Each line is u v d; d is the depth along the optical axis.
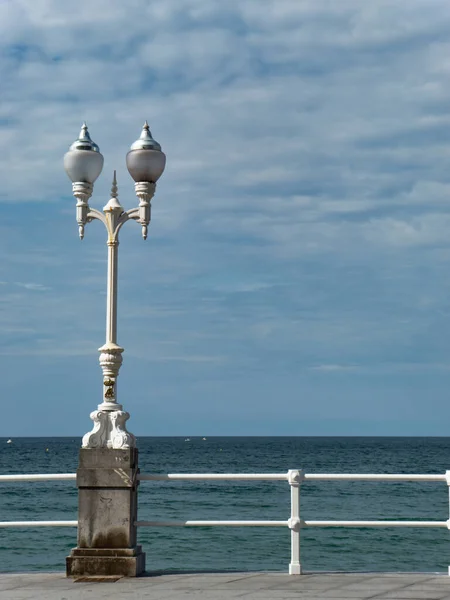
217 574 10.82
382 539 27.80
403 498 45.19
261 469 84.75
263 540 27.52
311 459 111.19
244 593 9.44
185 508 39.91
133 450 10.89
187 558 23.88
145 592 9.52
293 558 10.78
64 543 27.11
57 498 47.34
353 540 27.56
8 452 150.88
